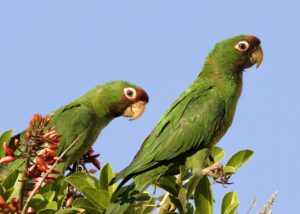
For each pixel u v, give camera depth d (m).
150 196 12.39
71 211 10.73
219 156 15.02
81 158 15.92
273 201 9.82
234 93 15.67
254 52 16.17
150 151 14.45
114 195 11.94
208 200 11.05
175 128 14.84
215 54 16.05
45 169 9.30
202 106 15.12
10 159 9.68
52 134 9.51
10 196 10.32
